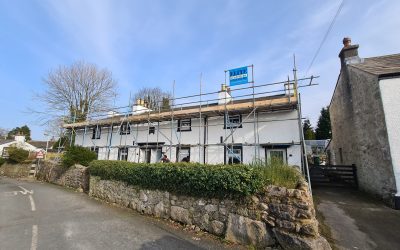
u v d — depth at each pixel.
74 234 6.79
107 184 12.05
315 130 46.00
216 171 7.00
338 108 17.73
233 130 15.48
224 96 17.09
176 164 8.38
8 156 31.67
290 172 6.92
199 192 7.45
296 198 5.74
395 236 6.65
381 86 10.45
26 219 8.40
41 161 24.86
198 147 16.59
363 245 6.11
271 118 14.55
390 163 9.84
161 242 6.25
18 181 22.05
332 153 21.64
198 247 5.96
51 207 10.40
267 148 14.25
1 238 6.44
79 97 34.50
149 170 9.30
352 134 14.52
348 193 12.30
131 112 22.11
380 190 10.70
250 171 6.51
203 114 16.12
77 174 16.45
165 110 20.19
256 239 6.01
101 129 23.30
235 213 6.56
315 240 5.34
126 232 7.02
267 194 6.17
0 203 11.30
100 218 8.57
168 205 8.38
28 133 68.12
